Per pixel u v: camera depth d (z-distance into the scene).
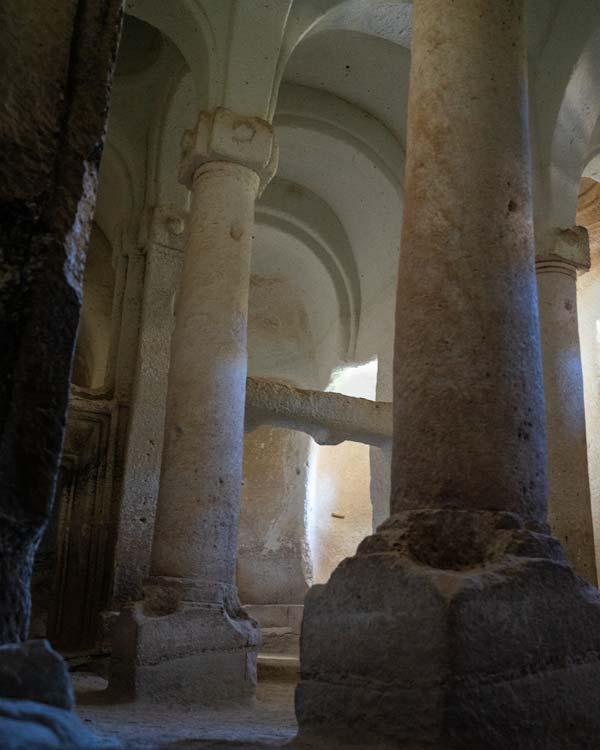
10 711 1.94
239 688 6.39
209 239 7.24
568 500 7.57
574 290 8.32
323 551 13.41
